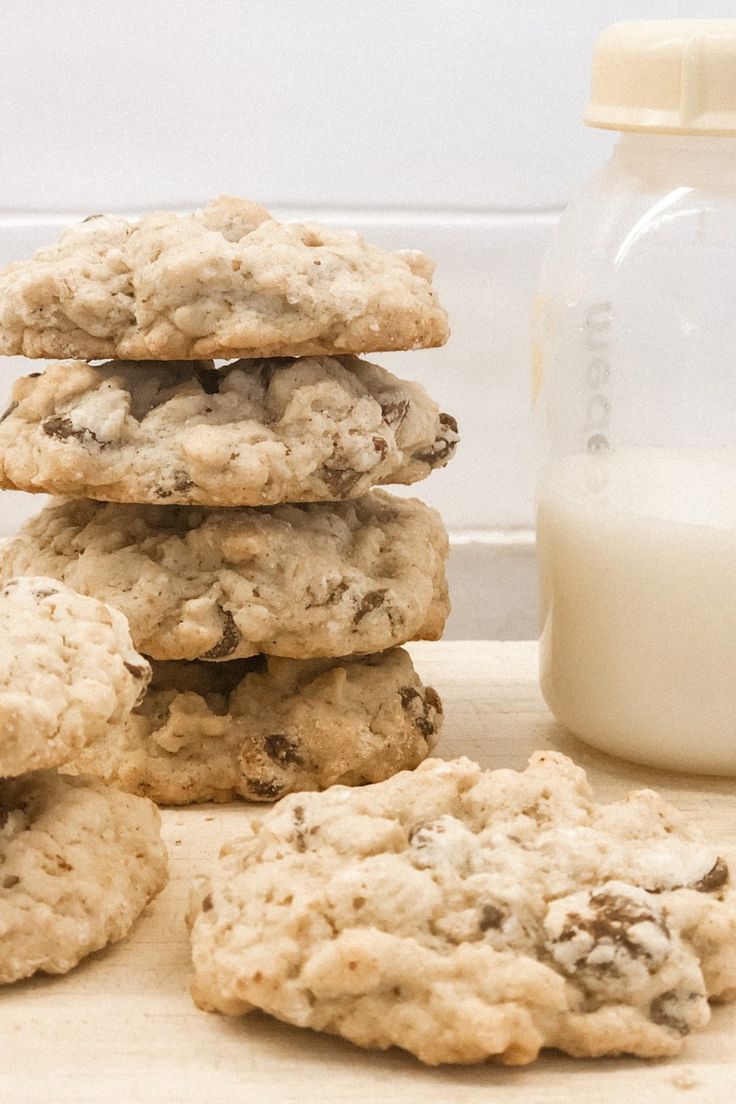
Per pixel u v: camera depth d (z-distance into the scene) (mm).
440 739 503
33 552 487
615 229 498
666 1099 396
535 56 637
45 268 461
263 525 471
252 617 466
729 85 468
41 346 463
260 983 402
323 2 631
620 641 483
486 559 667
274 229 463
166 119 636
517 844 418
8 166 634
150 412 466
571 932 403
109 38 628
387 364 654
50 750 416
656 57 471
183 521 482
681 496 482
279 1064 402
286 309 454
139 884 432
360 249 466
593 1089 397
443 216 647
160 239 458
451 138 642
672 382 496
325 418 462
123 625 438
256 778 475
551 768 440
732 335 493
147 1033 408
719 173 491
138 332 458
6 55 625
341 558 477
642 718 484
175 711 477
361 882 406
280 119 639
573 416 504
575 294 500
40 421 469
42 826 429
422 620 480
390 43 635
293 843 421
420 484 664
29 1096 394
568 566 490
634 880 415
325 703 481
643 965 402
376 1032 401
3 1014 412
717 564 475
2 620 429
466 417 661
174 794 476
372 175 644
